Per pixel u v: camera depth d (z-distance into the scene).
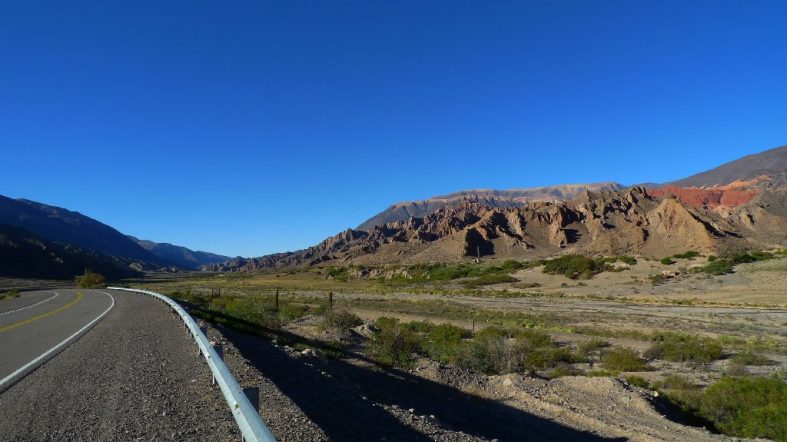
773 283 63.91
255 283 143.25
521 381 16.97
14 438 6.18
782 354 25.88
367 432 7.86
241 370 10.45
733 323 40.06
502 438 11.25
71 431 6.41
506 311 52.16
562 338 33.97
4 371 10.30
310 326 31.28
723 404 14.13
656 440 11.44
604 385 16.05
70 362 11.26
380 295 83.12
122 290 58.47
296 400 8.95
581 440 11.56
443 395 15.35
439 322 44.78
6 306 33.88
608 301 64.62
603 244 150.75
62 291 62.03
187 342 14.45
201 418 6.93
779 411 12.55
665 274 81.81
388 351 20.34
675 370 21.98
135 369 10.41
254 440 4.03
